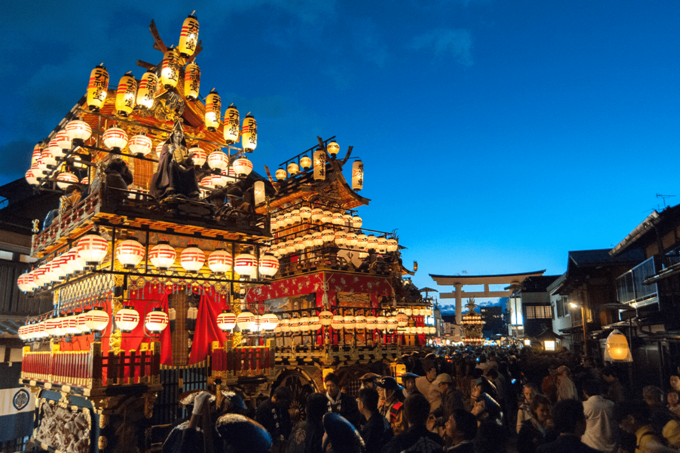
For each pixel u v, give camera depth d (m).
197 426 4.25
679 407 6.58
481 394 6.57
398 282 20.17
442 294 73.31
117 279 9.26
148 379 8.90
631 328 19.59
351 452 4.40
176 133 10.93
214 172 12.00
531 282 57.50
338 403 7.54
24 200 19.89
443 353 34.72
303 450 5.17
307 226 17.11
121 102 10.55
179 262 10.32
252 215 11.01
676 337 14.24
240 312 10.88
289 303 16.02
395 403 6.79
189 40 11.48
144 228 9.55
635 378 19.44
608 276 30.09
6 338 15.75
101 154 12.68
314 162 17.20
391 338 16.98
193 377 10.48
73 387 9.01
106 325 8.99
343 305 15.19
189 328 10.57
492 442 4.86
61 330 9.91
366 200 18.81
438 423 6.29
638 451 5.38
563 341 43.97
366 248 16.17
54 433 10.69
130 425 8.77
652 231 20.55
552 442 4.26
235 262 10.45
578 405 4.28
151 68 12.97
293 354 14.70
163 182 10.15
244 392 10.65
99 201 8.69
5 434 13.41
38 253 12.38
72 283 11.67
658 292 17.11
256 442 4.04
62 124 13.13
